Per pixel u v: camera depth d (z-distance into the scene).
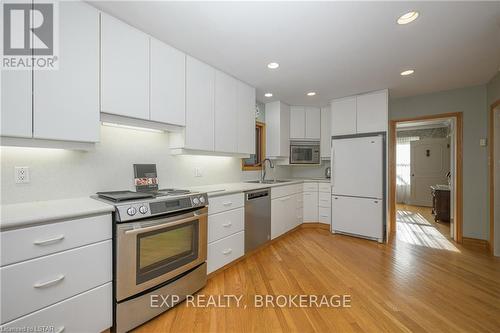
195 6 1.59
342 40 2.04
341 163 3.74
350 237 3.63
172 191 2.13
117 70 1.73
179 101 2.21
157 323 1.62
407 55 2.33
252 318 1.67
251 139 3.19
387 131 3.37
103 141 1.95
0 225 1.04
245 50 2.22
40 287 1.17
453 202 3.56
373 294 1.99
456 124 3.44
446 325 1.59
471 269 2.49
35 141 1.41
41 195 1.62
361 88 3.35
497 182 2.96
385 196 3.38
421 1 1.53
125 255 1.48
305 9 1.62
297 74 2.82
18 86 1.30
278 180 4.30
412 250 3.07
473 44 2.10
